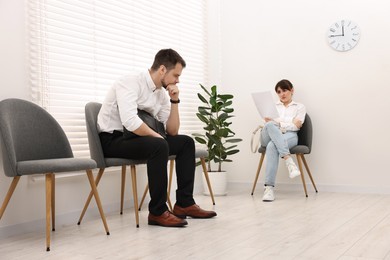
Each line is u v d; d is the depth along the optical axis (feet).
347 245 6.72
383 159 12.49
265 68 14.21
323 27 13.30
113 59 10.63
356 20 12.82
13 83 8.25
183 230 8.02
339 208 10.17
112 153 8.62
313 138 13.42
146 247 6.83
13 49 8.27
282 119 12.98
